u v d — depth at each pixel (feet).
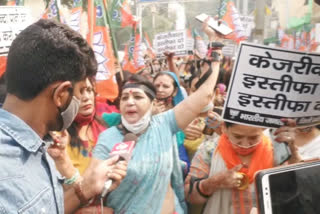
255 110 7.11
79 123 7.77
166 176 7.16
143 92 7.32
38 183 4.17
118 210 7.02
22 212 3.85
